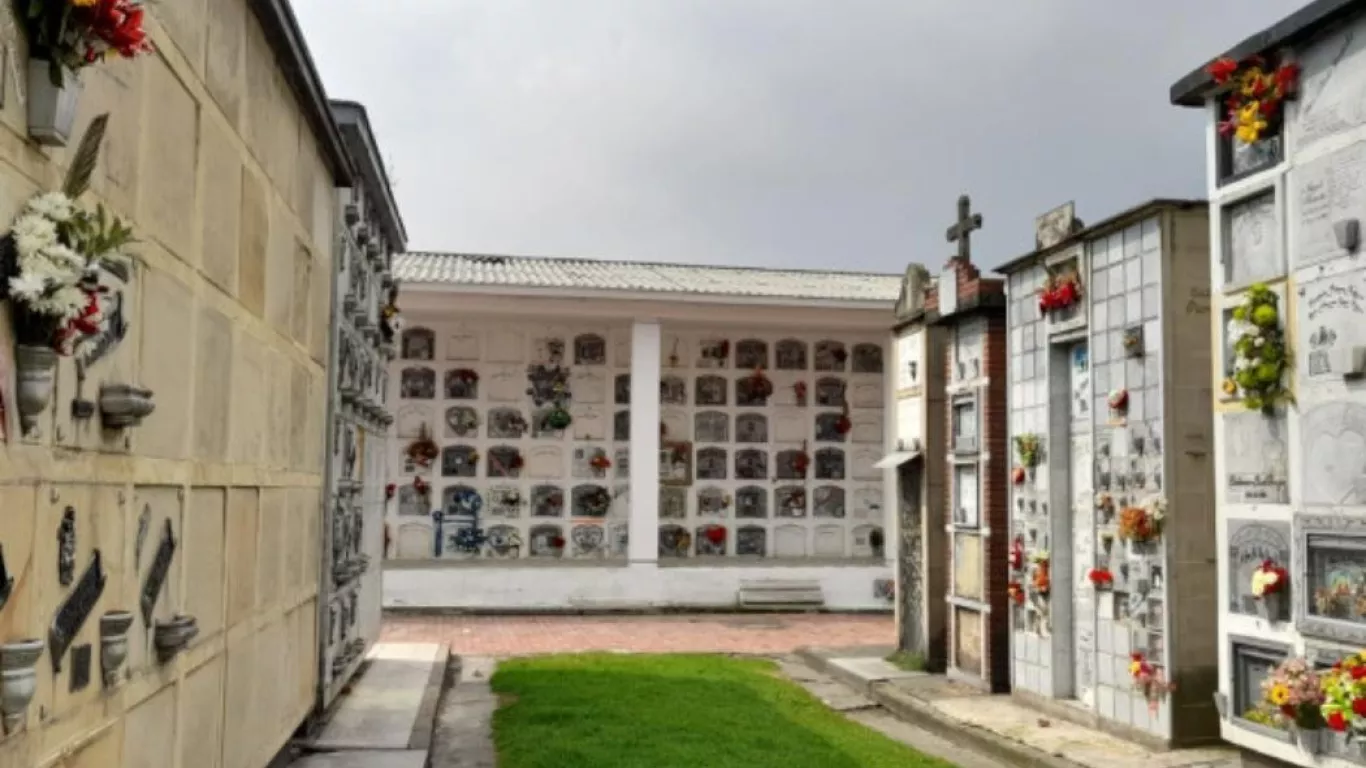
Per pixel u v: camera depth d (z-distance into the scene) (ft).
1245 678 18.11
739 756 21.07
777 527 54.75
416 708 23.67
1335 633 15.92
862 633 43.32
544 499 52.75
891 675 30.45
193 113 11.26
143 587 10.06
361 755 19.44
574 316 51.57
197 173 11.43
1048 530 25.02
